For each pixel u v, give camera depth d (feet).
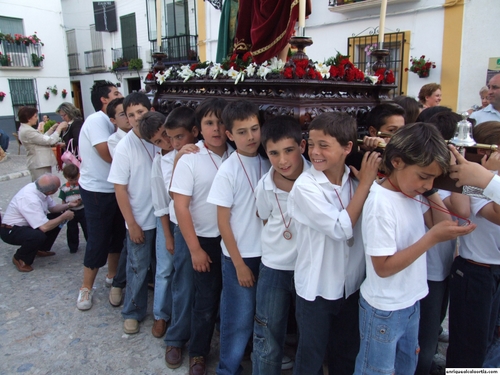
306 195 5.26
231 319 6.92
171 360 7.96
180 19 41.01
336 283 5.54
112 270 11.22
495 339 6.90
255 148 6.38
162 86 9.84
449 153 4.63
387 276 4.91
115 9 55.16
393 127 6.84
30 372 7.91
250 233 6.61
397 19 23.77
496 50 20.89
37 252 13.57
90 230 9.95
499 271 5.99
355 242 5.69
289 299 6.38
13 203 12.37
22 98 55.01
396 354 5.67
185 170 6.97
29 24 54.60
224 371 7.08
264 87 7.02
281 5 7.97
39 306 10.39
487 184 4.53
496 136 5.84
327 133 5.12
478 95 21.81
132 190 8.66
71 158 14.61
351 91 7.63
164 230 8.40
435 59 22.82
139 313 9.19
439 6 22.07
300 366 5.99
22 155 38.27
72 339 8.96
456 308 6.34
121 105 9.32
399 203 4.97
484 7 20.79
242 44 9.34
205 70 8.32
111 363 8.16
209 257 7.14
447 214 5.50
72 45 64.80
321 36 27.25
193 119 7.50
